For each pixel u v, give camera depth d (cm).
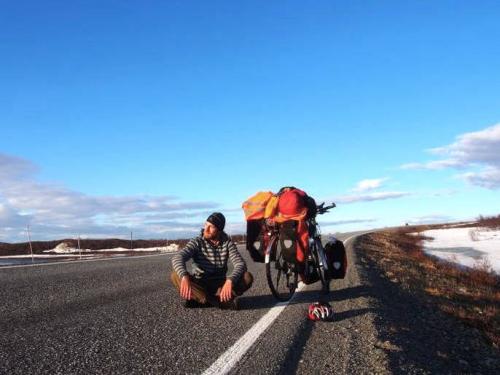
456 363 602
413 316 841
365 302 771
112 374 382
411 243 5138
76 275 1071
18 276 1048
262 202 732
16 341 469
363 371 441
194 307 672
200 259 664
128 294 782
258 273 1150
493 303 1468
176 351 452
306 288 903
